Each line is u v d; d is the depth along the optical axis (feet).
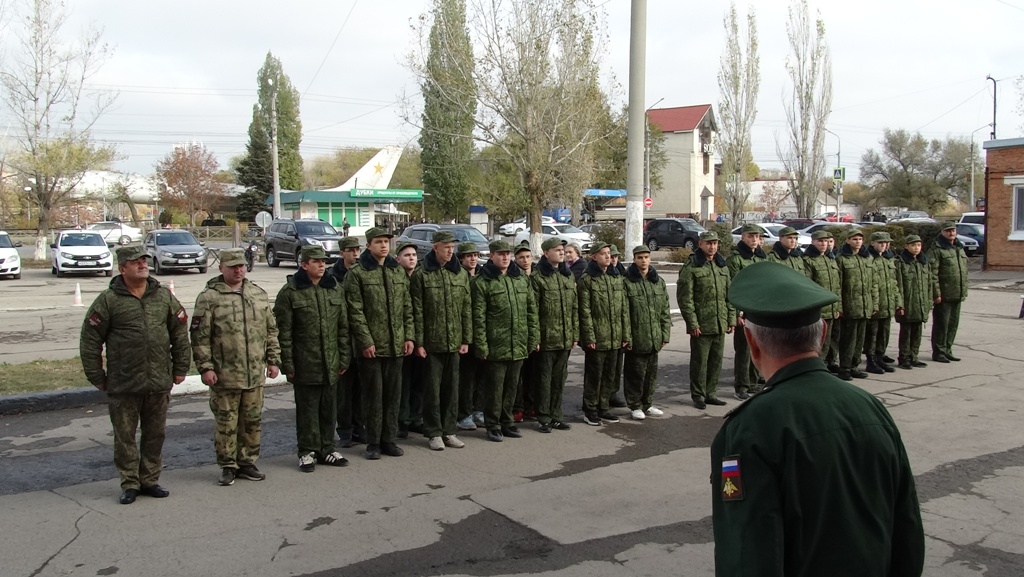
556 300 25.31
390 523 17.47
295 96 211.82
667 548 16.05
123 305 18.44
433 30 71.15
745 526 7.07
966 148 225.35
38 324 50.70
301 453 21.58
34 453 23.15
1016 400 29.40
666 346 42.88
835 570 6.87
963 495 19.15
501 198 137.69
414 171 257.75
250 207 213.05
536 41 68.59
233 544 16.26
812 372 7.63
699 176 209.97
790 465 7.04
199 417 27.40
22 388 29.25
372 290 22.26
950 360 37.88
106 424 26.43
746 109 139.23
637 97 39.88
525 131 70.08
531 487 19.98
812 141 138.31
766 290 7.93
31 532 16.88
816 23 135.95
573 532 16.93
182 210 219.41
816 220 129.59
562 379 26.00
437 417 23.68
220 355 19.74
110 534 16.78
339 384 23.76
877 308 33.83
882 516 7.11
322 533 16.88
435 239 23.86
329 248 92.68
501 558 15.58
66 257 87.20
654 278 27.71
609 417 27.27
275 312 21.24
